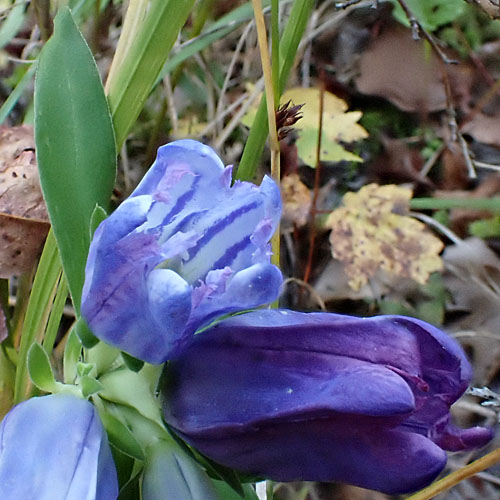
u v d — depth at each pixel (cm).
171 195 15
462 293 29
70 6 23
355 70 34
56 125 18
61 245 17
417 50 34
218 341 15
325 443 15
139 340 15
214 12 31
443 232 30
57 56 18
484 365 28
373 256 29
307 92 31
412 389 15
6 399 21
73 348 17
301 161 32
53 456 15
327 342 15
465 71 34
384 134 33
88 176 18
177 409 15
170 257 15
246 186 15
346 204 30
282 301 29
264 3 25
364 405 14
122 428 16
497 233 30
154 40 19
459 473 20
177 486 16
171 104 28
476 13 35
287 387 15
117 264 14
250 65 31
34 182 22
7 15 27
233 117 29
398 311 29
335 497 25
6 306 21
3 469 15
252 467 15
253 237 15
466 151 28
